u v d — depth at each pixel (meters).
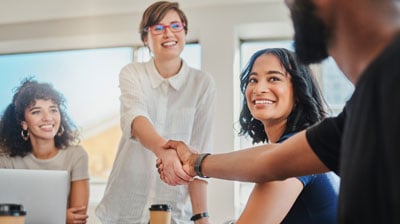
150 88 2.31
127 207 2.33
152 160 2.30
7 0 3.30
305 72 1.40
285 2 0.85
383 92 0.59
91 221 3.19
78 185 2.65
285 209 1.15
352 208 0.62
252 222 1.14
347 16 0.68
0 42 3.65
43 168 2.67
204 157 1.35
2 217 1.11
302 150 0.99
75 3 3.33
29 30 3.61
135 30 3.42
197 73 2.42
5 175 1.59
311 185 1.19
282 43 3.37
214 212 2.95
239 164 1.18
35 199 1.63
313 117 1.38
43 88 2.84
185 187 2.26
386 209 0.58
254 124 1.63
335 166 0.95
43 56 3.82
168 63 2.29
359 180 0.61
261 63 1.47
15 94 2.87
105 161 3.56
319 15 0.72
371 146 0.60
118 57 3.69
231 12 3.25
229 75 3.16
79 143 2.99
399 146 0.56
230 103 3.11
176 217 2.25
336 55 0.74
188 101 2.36
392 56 0.60
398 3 0.66
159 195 2.28
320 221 1.18
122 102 2.27
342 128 0.91
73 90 3.71
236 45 3.28
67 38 3.55
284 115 1.41
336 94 2.79
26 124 2.72
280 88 1.41
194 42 3.46
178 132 2.32
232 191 2.96
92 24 3.50
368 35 0.66
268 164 1.08
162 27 2.26
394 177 0.57
